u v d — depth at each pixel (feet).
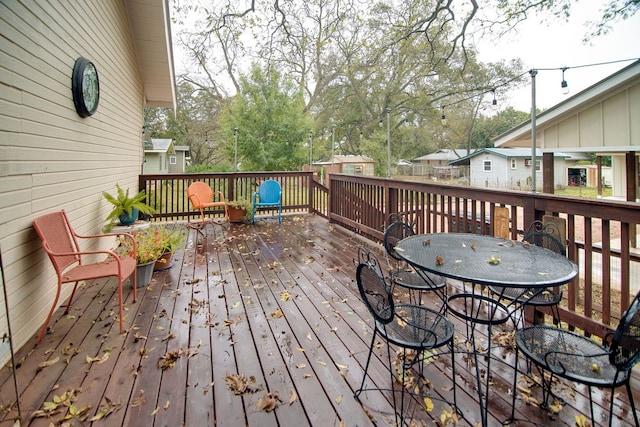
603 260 7.09
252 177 24.82
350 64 53.42
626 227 6.68
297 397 5.79
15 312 7.32
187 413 5.40
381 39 41.22
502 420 5.27
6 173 7.09
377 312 5.58
